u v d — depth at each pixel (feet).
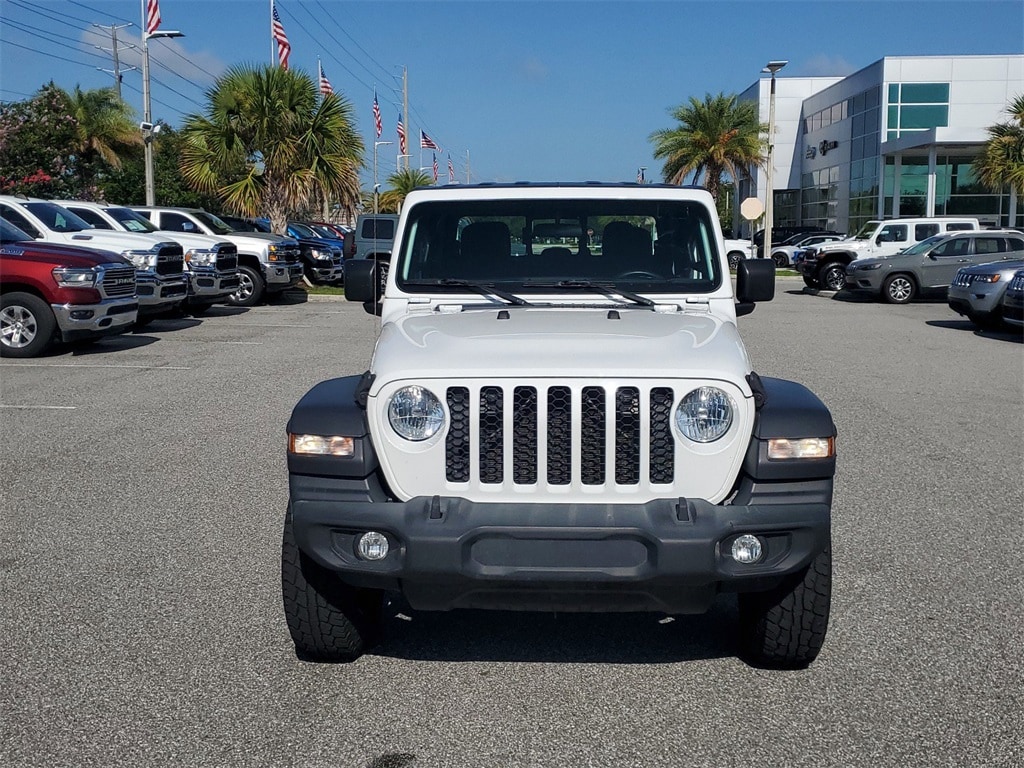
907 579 17.74
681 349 13.07
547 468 12.40
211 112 91.66
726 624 15.94
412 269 16.84
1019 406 34.45
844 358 46.83
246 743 12.13
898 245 92.38
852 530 20.58
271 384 37.78
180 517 21.24
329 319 64.75
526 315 15.25
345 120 94.02
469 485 12.44
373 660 14.53
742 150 152.25
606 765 11.68
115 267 46.19
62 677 13.84
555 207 16.80
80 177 133.18
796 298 87.86
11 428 29.81
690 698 13.34
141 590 17.11
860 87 173.68
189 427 29.99
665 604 12.33
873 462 26.35
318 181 92.22
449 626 15.84
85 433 29.17
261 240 74.74
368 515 12.23
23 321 44.68
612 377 12.28
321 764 11.68
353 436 12.56
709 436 12.33
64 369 41.42
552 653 14.84
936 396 36.45
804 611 13.34
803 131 209.67
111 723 12.58
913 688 13.57
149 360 44.32
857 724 12.59
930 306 78.84
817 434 12.40
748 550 12.12
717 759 11.78
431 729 12.51
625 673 14.15
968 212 162.61
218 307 73.92
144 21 91.45
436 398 12.39
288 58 100.94
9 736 12.25
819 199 199.41
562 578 11.89
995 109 161.07
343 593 13.71
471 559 12.03
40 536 19.97
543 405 12.26
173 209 73.15
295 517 12.53
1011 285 53.88
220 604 16.52
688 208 16.83
